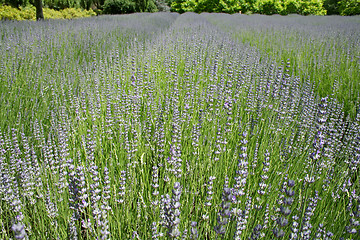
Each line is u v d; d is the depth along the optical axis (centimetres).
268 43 1016
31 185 249
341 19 1912
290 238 171
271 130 380
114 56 670
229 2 3294
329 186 272
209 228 237
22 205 234
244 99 472
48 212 230
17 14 1662
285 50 860
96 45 820
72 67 631
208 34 951
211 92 413
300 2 3353
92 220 217
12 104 442
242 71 488
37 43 777
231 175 294
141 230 234
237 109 418
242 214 214
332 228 236
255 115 413
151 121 373
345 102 501
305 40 941
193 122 386
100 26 1123
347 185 270
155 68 573
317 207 253
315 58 742
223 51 698
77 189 212
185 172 304
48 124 399
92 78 514
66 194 255
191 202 261
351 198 235
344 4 3300
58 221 230
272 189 277
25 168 258
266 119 392
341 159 348
